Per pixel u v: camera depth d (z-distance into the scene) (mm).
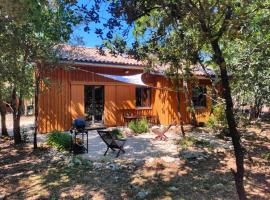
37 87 12703
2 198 8008
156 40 5438
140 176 9414
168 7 4469
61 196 8070
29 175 9656
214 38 4621
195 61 5406
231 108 5020
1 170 10219
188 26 4770
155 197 7918
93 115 18484
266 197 7961
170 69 7109
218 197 7879
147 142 14125
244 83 7500
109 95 19000
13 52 9828
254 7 4574
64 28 9195
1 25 7430
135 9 4363
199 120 21281
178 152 12094
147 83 20688
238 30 4590
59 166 10461
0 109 15930
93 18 4402
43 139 14828
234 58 6695
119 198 7918
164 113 20266
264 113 22328
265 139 14461
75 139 12188
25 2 5035
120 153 12023
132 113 20000
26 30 9609
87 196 8047
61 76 17141
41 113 16531
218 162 10828
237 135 5062
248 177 9391
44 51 11828
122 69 19406
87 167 10281
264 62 6293
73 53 15820
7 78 10930
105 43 5035
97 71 18484
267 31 4793
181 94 20562
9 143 14023
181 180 9086
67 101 17375
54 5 7957
